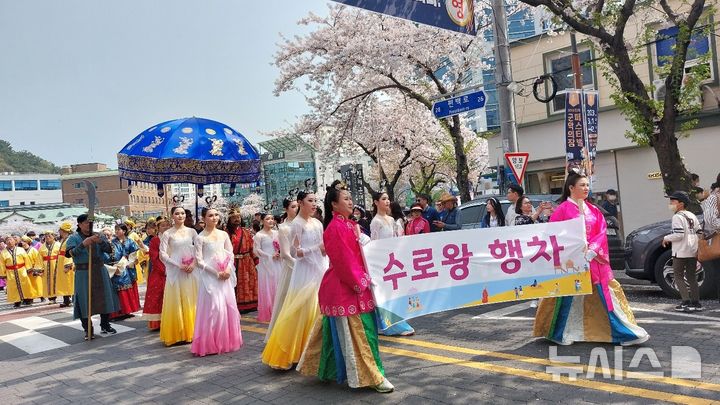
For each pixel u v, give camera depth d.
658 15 13.09
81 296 8.06
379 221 7.34
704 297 7.38
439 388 4.48
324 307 4.60
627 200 14.46
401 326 6.43
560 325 5.37
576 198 5.32
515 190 7.87
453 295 4.96
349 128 18.66
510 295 5.10
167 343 7.07
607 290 5.14
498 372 4.75
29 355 7.23
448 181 33.97
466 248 5.05
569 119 9.53
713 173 12.85
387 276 4.70
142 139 8.54
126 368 6.08
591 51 14.55
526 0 9.19
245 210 54.34
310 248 5.56
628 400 3.89
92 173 80.44
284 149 56.19
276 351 5.27
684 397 3.87
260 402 4.52
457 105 11.51
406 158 23.17
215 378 5.36
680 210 6.76
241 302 9.44
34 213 56.88
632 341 5.12
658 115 9.34
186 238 7.29
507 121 10.90
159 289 8.23
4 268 13.63
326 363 4.69
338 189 4.54
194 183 8.98
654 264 7.75
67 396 5.22
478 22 16.30
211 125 8.96
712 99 12.80
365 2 7.81
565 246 5.15
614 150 14.52
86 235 8.08
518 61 16.36
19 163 135.88
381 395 4.43
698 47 12.92
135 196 79.56
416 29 15.34
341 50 16.38
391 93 19.97
